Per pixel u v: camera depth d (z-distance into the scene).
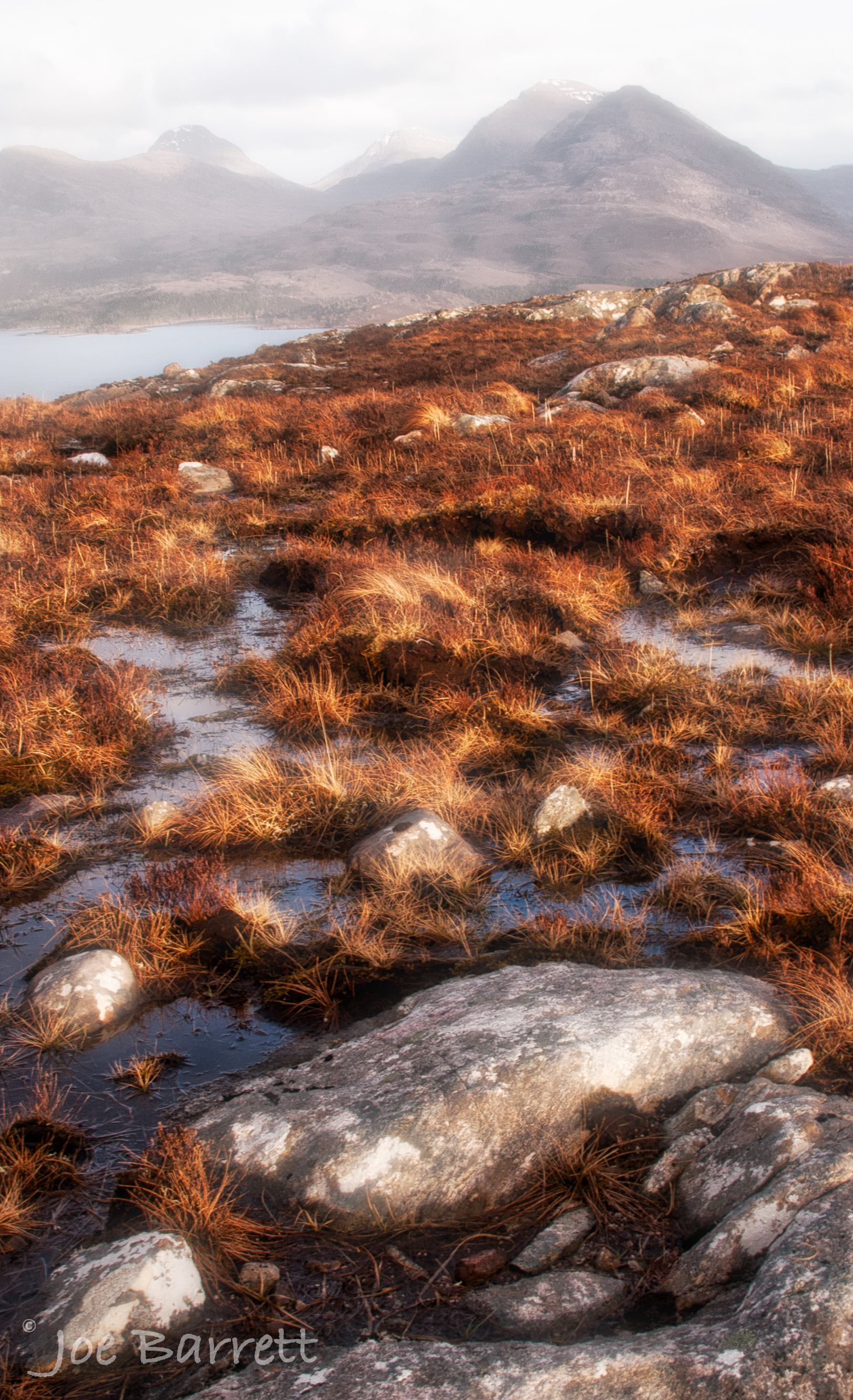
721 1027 3.10
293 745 6.47
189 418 21.78
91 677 7.66
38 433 21.81
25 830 5.29
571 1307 2.18
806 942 3.89
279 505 14.72
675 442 15.16
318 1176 2.66
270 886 4.71
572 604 8.84
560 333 32.81
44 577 10.55
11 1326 2.26
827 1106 2.61
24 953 4.20
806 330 26.56
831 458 12.99
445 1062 2.94
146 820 5.28
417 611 8.06
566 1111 2.81
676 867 4.67
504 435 16.36
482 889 4.58
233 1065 3.42
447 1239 2.50
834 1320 1.80
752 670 7.40
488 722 6.61
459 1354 1.95
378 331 41.47
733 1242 2.21
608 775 5.54
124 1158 2.94
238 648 8.72
